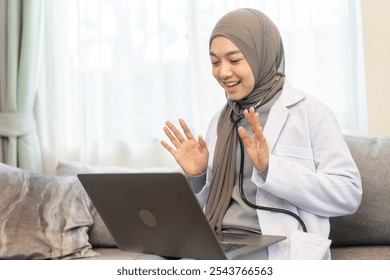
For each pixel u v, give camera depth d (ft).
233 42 5.32
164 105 8.50
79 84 8.74
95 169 7.65
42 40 8.85
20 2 8.75
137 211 4.33
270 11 7.99
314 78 7.84
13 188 6.78
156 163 8.55
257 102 5.51
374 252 5.95
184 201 3.91
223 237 4.87
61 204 6.81
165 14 8.49
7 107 8.65
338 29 7.79
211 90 8.24
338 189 5.00
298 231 4.95
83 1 8.69
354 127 7.69
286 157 5.23
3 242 6.32
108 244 7.02
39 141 8.90
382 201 6.15
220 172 5.51
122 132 8.64
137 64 8.62
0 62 8.72
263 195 5.16
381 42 7.24
